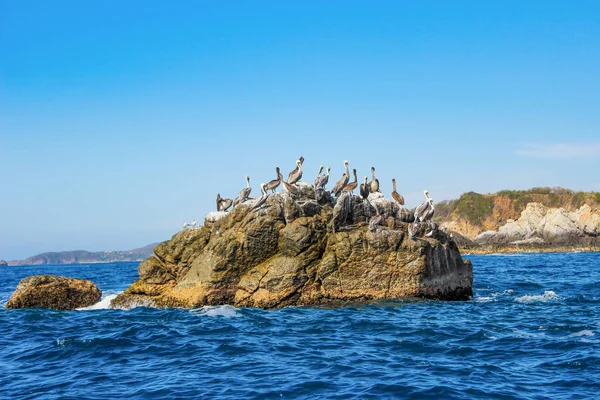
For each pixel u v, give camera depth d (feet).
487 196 470.39
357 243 97.55
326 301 96.27
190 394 52.16
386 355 64.64
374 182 113.29
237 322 84.58
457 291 104.68
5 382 57.77
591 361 59.88
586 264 234.58
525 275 173.58
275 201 100.73
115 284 186.29
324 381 55.11
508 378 55.16
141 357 66.85
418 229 98.27
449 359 62.49
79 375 59.67
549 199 456.04
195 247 105.09
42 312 102.27
